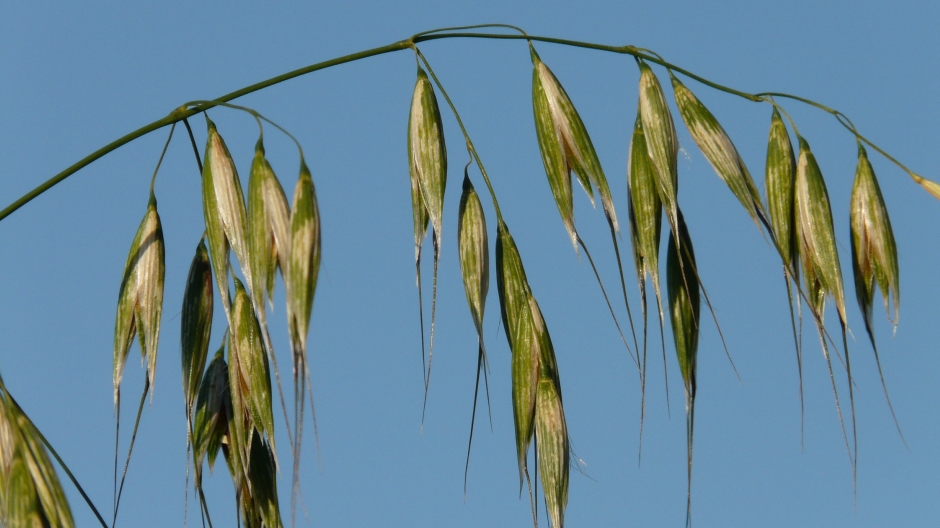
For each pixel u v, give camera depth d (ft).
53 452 1.23
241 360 1.32
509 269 1.32
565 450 1.31
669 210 1.31
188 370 1.31
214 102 1.28
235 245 1.29
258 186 1.26
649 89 1.32
